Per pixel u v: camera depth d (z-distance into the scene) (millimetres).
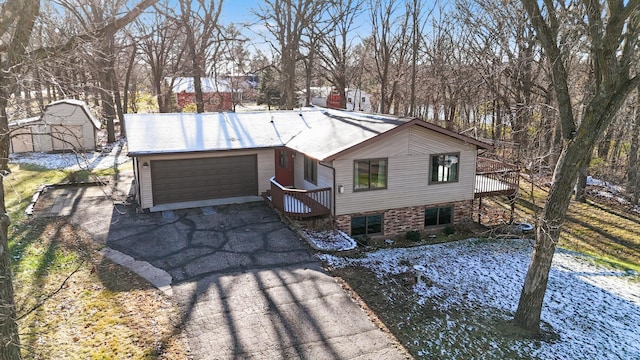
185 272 11430
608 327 10695
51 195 18094
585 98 15438
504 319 10484
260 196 18234
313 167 16141
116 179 21359
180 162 16906
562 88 9148
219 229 14570
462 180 16547
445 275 12688
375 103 41531
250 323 9219
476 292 11820
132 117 18703
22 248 12336
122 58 34875
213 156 17328
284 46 32344
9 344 5875
